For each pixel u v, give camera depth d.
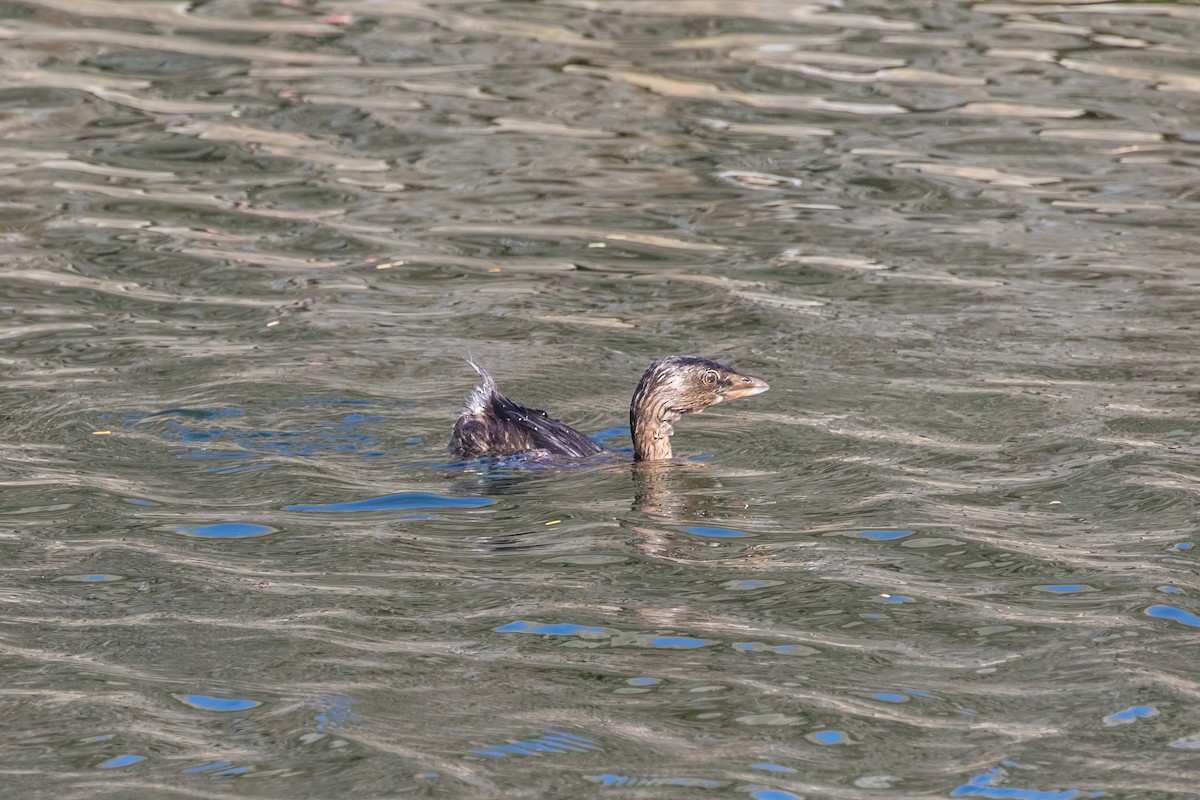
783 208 20.64
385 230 19.77
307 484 12.29
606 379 15.26
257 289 17.64
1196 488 12.14
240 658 9.33
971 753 8.28
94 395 14.17
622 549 11.12
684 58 26.64
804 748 8.34
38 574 10.51
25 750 8.23
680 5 29.36
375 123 23.55
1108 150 22.73
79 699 8.79
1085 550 11.04
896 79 25.67
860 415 14.11
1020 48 27.19
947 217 20.36
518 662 9.32
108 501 11.85
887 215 20.42
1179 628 9.77
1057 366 15.37
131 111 23.77
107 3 28.72
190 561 10.78
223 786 7.89
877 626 9.87
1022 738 8.44
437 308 17.19
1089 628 9.78
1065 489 12.23
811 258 18.91
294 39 27.30
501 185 21.39
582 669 9.25
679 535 11.40
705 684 9.07
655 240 19.53
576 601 10.22
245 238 19.31
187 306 17.00
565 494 12.27
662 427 13.06
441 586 10.43
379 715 8.65
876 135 23.34
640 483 12.53
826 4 29.48
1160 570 10.63
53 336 15.88
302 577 10.54
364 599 10.20
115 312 16.73
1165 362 15.46
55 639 9.55
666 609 10.12
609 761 8.19
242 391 14.41
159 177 21.31
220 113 23.77
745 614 10.05
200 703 8.77
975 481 12.45
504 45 27.25
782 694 8.95
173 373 14.88
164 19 28.06
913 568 10.77
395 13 28.88
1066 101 24.69
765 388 13.34
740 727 8.57
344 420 13.80
